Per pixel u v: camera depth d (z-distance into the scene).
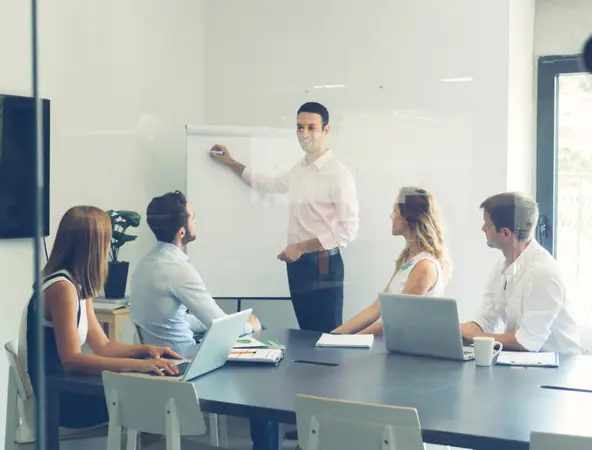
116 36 4.02
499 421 1.95
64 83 3.67
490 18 4.06
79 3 3.75
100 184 3.88
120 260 3.55
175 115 4.40
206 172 4.44
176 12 4.42
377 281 4.24
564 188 4.12
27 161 3.41
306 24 4.46
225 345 2.56
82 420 2.40
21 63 3.43
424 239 3.63
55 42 3.61
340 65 4.41
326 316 4.25
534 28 4.19
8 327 3.07
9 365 2.79
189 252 4.39
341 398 2.20
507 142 4.04
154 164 4.26
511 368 2.55
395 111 4.29
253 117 4.51
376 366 2.61
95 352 2.65
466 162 4.13
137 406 2.25
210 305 3.23
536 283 2.94
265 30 4.52
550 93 4.18
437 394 2.22
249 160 4.45
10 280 3.11
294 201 4.39
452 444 1.87
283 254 4.37
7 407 2.74
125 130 4.07
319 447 1.97
